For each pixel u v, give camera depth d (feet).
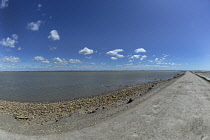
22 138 15.14
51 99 55.47
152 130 16.05
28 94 67.56
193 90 45.52
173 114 21.40
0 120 22.74
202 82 74.02
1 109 36.47
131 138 14.35
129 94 54.13
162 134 15.05
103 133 15.65
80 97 58.34
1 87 95.86
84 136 15.11
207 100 30.58
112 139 14.25
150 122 18.38
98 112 26.21
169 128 16.48
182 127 16.71
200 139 13.99
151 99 32.99
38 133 16.55
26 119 26.73
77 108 36.01
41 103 47.73
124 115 21.57
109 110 26.55
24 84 116.78
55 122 22.59
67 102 47.57
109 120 19.71
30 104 46.11
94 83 122.52
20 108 38.83
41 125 21.03
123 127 17.06
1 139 14.90
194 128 16.40
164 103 28.43
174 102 29.07
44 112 33.37
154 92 45.73
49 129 17.90
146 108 25.04
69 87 93.71
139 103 29.50
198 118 19.51
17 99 56.29
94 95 62.08
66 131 16.75
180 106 25.86
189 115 20.85
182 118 19.63
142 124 17.80
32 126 20.59
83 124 18.95
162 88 54.54
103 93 67.10
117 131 16.02
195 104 27.17
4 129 17.94
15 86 101.71
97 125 18.08
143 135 14.92
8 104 45.29
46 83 125.39
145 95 42.09
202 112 22.16
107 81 145.48
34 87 94.99
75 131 16.57
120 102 38.09
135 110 24.03
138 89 69.00
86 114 25.76
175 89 48.83
